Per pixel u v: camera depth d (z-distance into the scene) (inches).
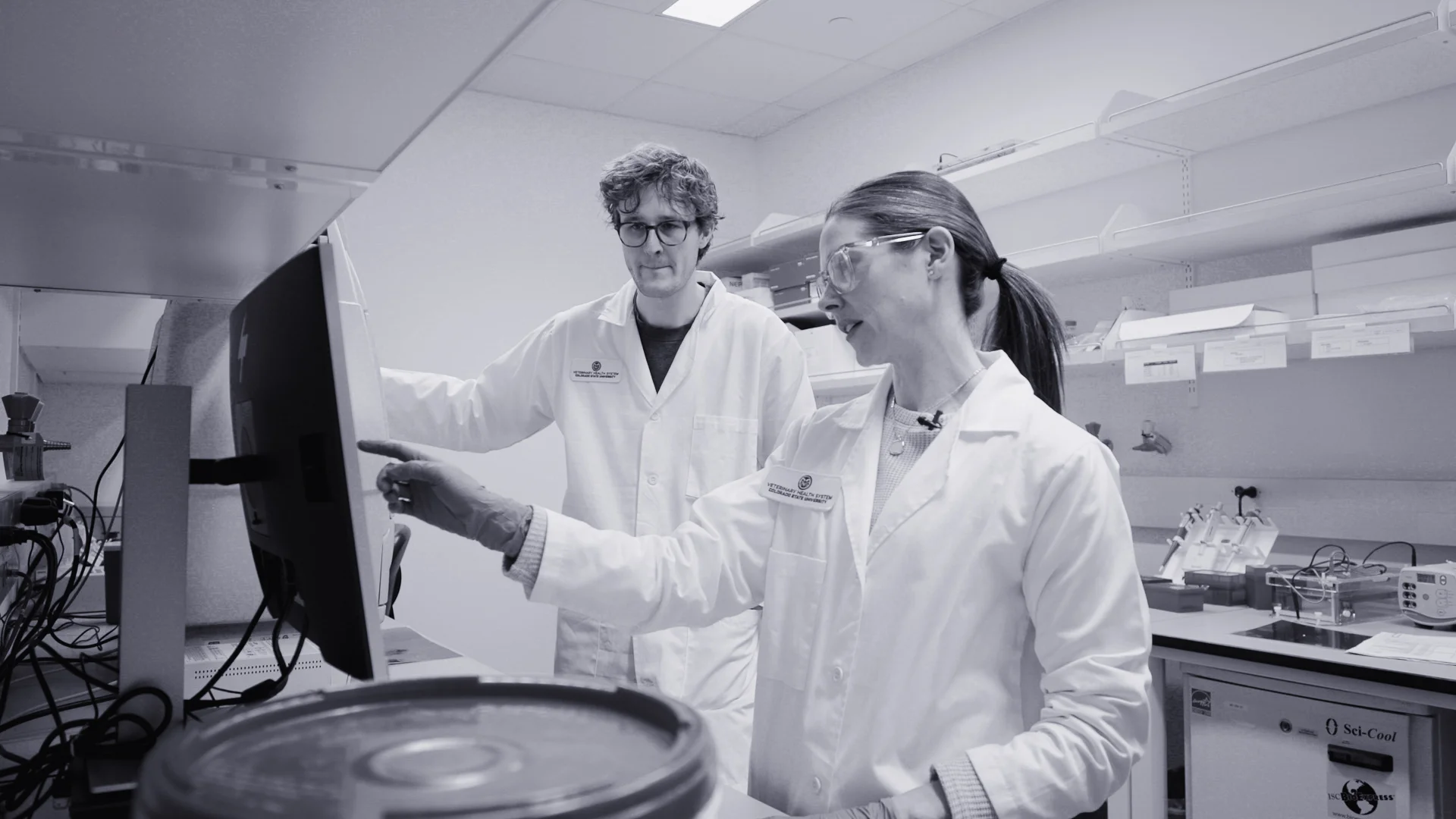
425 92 26.0
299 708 13.1
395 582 60.2
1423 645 75.9
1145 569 120.0
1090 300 129.3
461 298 159.6
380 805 9.6
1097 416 128.6
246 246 40.9
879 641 41.6
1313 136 104.7
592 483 75.9
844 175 169.5
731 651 72.7
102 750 30.2
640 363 77.0
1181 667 86.8
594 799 9.7
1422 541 97.3
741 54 149.6
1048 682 38.6
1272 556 108.8
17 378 86.2
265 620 50.9
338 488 23.7
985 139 145.1
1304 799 77.0
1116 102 108.1
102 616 68.4
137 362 99.4
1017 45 140.6
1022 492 40.6
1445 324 81.7
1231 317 96.6
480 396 79.0
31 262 42.6
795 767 43.3
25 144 29.3
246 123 28.2
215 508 49.1
